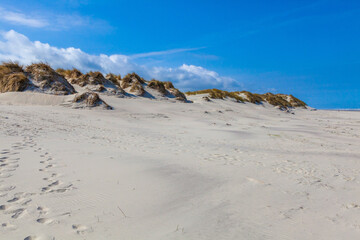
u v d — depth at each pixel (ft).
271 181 16.21
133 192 12.94
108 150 22.24
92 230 9.06
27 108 48.85
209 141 32.63
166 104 80.38
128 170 16.49
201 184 14.89
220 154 24.13
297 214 11.42
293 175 17.88
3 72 70.03
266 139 37.37
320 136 43.78
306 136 42.98
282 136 41.73
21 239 8.21
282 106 145.79
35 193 11.94
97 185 13.57
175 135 36.73
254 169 18.98
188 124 52.37
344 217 11.25
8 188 12.20
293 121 80.69
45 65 74.95
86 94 61.98
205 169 18.20
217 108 93.97
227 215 10.98
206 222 10.20
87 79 85.51
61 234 8.68
